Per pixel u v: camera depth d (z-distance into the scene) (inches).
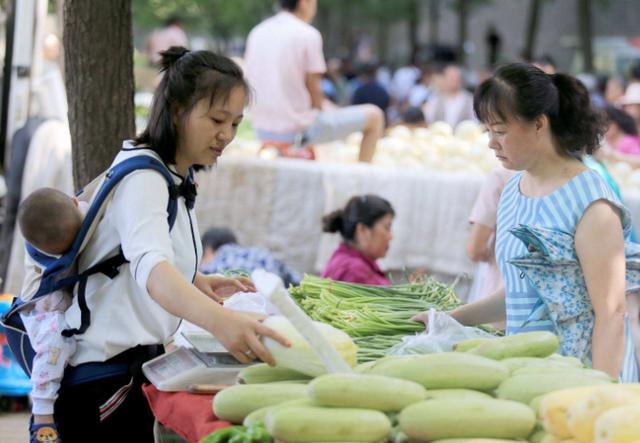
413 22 1524.4
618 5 1646.2
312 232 322.0
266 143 352.5
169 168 138.3
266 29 351.9
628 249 151.9
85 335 140.1
